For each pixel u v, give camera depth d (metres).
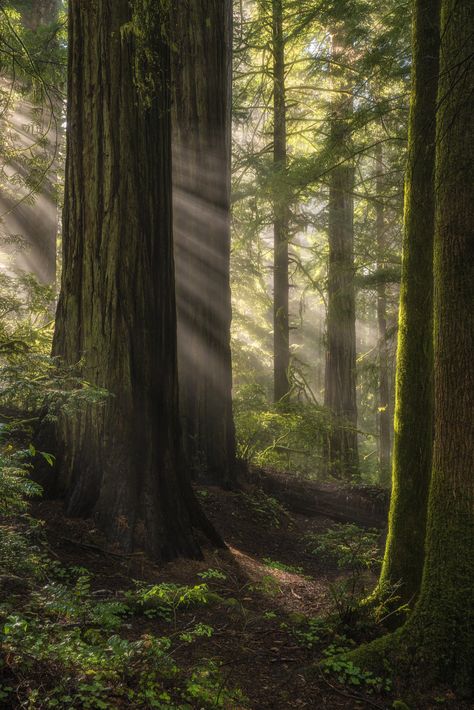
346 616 5.18
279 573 6.75
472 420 4.46
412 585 5.29
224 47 9.45
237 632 4.86
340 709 4.04
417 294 5.58
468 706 4.16
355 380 15.56
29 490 3.95
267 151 15.88
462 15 4.49
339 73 14.18
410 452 5.49
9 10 9.23
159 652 3.62
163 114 6.48
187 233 9.03
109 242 6.12
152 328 6.27
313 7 13.59
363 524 9.62
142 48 6.16
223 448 8.99
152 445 6.08
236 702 3.78
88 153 6.15
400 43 10.51
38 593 3.78
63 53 10.52
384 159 18.08
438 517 4.61
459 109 4.49
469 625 4.33
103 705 3.08
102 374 6.01
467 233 4.48
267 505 8.88
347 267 14.05
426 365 5.51
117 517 5.71
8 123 9.63
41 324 9.42
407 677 4.38
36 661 3.23
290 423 11.01
